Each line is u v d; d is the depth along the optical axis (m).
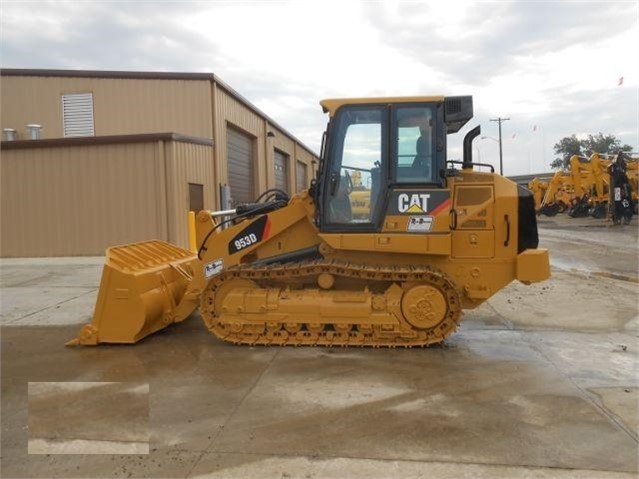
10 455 3.63
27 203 14.97
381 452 3.58
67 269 12.44
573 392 4.63
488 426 3.96
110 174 14.62
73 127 18.30
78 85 18.19
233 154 20.81
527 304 8.32
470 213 5.96
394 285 5.98
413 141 5.89
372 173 5.96
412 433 3.85
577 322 7.18
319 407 4.34
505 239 5.92
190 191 15.62
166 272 6.77
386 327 5.89
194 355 5.81
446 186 5.93
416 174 5.89
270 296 6.06
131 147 14.48
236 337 6.14
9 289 9.90
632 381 4.91
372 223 5.95
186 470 3.40
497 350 5.89
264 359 5.63
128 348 6.11
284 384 4.88
